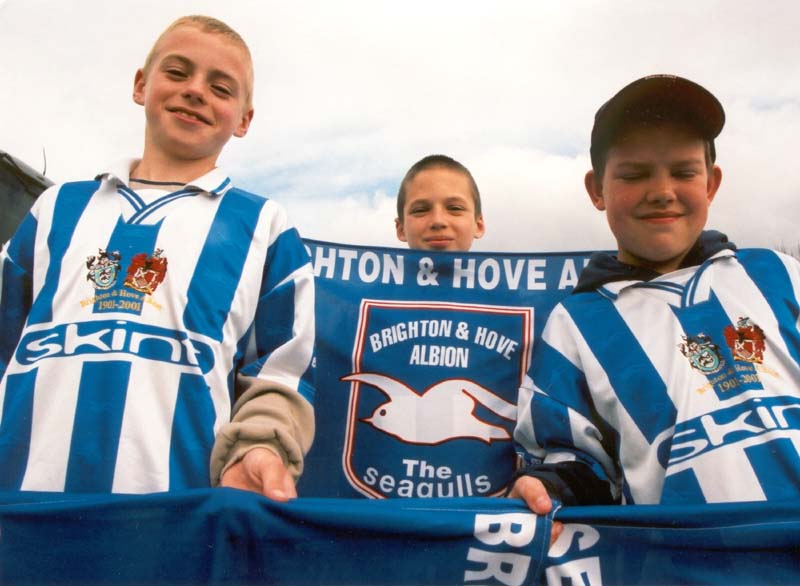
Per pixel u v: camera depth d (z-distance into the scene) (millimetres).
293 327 1882
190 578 1356
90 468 1585
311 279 1999
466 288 2518
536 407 1943
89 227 1895
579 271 2523
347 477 2244
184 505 1394
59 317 1753
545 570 1449
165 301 1770
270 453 1513
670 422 1812
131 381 1654
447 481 2227
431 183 3061
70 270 1813
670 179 2074
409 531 1433
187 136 2086
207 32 2189
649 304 2018
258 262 1945
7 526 1407
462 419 2301
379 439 2285
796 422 1767
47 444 1605
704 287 2012
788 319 1953
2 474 1593
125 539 1385
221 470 1532
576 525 1490
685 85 2125
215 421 1703
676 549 1459
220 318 1802
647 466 1796
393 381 2361
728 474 1702
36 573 1376
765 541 1446
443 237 2990
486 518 1468
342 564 1404
